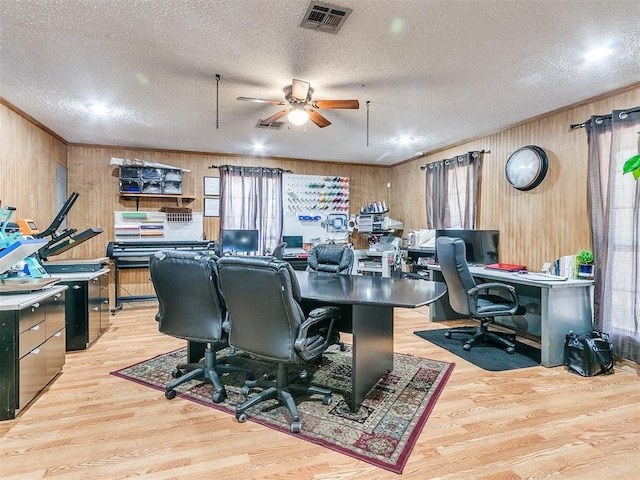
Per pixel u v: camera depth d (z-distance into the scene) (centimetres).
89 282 339
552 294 295
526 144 387
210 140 486
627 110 284
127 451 180
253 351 212
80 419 210
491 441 189
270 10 198
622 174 288
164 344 351
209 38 227
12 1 189
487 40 229
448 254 330
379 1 189
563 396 240
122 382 263
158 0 189
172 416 215
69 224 495
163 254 232
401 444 186
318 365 299
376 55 248
